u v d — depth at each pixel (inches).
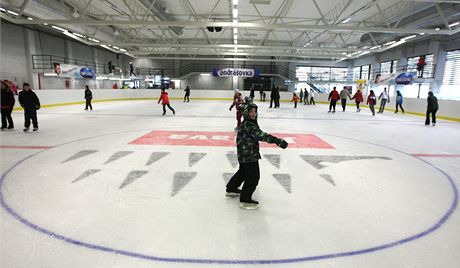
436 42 674.8
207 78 1144.2
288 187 151.8
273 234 104.8
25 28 676.7
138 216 116.7
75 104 671.1
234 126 355.9
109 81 1056.8
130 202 130.0
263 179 163.0
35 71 687.7
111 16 633.0
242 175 132.9
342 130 346.9
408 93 799.1
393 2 510.0
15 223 110.0
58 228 106.5
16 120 390.6
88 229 106.0
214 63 1148.5
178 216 117.3
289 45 958.4
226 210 123.5
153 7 495.5
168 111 540.1
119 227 107.9
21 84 671.8
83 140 260.7
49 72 671.8
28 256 89.7
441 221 117.5
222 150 227.9
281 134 309.9
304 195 141.6
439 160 215.0
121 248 94.4
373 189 152.0
